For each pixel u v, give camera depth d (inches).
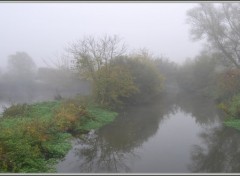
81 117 1009.5
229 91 1354.6
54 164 632.4
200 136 859.4
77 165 628.7
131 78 1469.0
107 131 948.0
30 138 670.5
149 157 675.4
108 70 1376.7
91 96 1411.2
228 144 761.6
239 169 584.7
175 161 642.8
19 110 1035.9
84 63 1352.1
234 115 1021.8
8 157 558.3
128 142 815.1
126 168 602.5
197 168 594.2
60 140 780.0
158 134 905.5
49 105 1195.9
